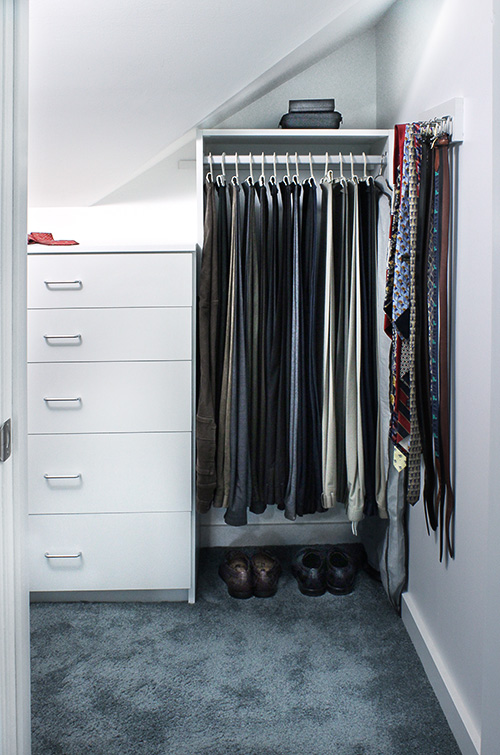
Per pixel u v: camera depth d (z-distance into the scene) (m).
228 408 2.11
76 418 2.03
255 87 2.15
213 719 1.54
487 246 1.32
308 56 2.21
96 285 2.00
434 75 1.72
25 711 1.00
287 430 2.18
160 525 2.08
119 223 2.52
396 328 1.65
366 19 2.19
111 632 1.94
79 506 2.06
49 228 2.51
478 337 1.37
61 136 2.00
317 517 2.62
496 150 1.16
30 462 2.04
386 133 2.21
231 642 1.88
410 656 1.81
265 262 2.13
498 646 1.17
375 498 2.13
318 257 2.13
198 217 2.21
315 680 1.69
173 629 1.96
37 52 1.70
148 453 2.05
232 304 2.08
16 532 0.95
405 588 2.02
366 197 2.12
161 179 2.50
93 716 1.55
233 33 1.75
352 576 2.21
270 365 2.11
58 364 2.01
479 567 1.37
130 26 1.67
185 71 1.83
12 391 0.93
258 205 2.25
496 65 1.15
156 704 1.59
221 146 2.46
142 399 2.04
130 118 1.95
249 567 2.21
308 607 2.10
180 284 2.01
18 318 0.94
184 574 2.10
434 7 1.71
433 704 1.60
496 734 1.19
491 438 1.17
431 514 1.62
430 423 1.61
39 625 1.98
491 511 1.18
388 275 1.76
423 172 1.56
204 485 2.04
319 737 1.47
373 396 2.15
